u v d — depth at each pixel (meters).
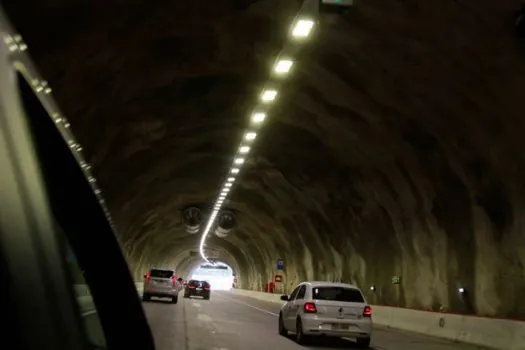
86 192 3.13
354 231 37.47
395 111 22.78
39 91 2.62
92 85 19.88
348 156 29.73
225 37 18.95
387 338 22.52
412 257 30.50
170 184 40.09
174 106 24.61
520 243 21.05
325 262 45.69
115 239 3.40
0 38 2.12
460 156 22.84
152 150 30.25
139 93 22.39
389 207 31.38
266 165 34.94
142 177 34.38
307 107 25.02
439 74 19.02
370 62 19.70
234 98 24.52
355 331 18.72
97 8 15.66
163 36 18.52
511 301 21.69
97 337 3.19
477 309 24.03
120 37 17.61
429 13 16.05
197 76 22.05
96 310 3.26
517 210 21.08
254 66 21.12
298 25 17.31
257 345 17.84
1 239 1.94
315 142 29.50
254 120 26.62
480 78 18.06
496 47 16.28
